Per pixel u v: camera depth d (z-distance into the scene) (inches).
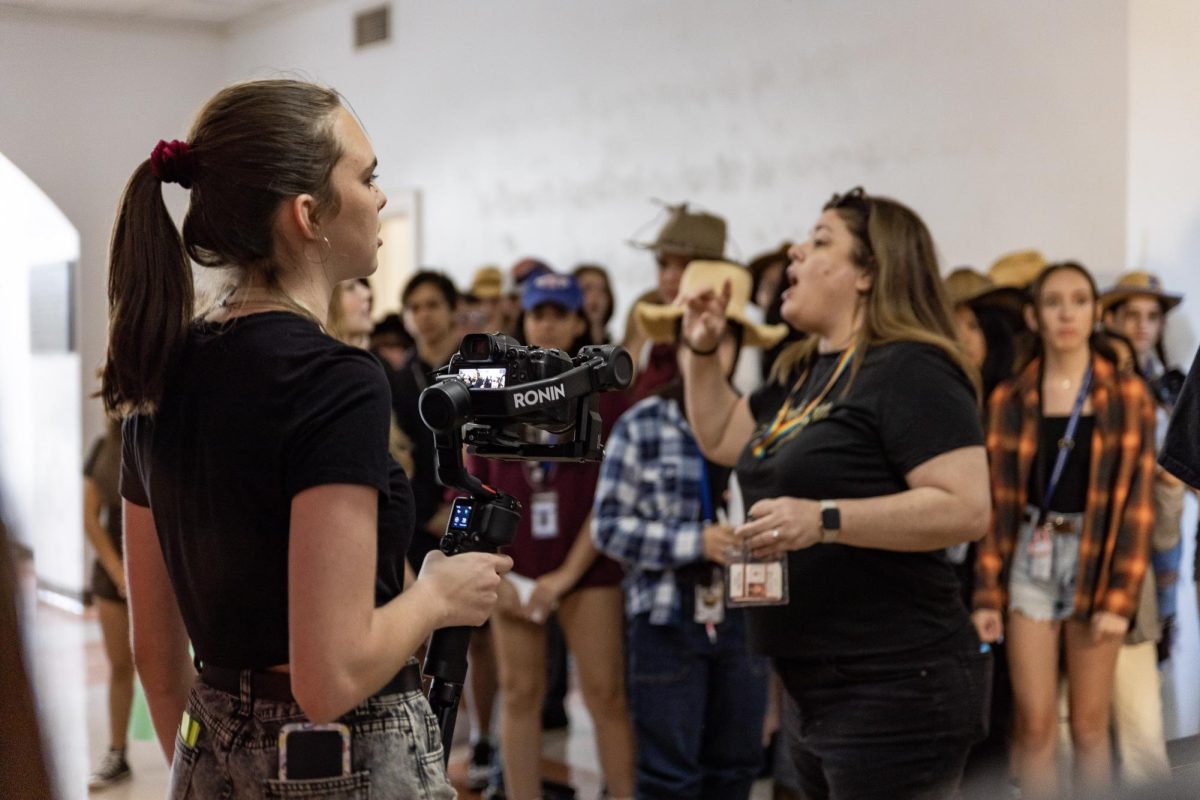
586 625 132.3
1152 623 126.1
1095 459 125.5
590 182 270.7
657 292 168.2
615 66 263.0
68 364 93.8
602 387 56.9
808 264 86.6
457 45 291.7
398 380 156.2
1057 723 127.8
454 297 189.6
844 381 83.7
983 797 115.2
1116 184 176.7
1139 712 125.0
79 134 95.0
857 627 80.0
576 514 133.0
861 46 214.2
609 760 132.7
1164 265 169.3
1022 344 133.4
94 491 137.3
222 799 50.6
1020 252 175.6
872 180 213.5
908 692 79.1
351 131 53.0
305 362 48.3
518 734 134.0
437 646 54.3
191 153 51.1
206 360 50.5
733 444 99.2
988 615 126.2
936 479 77.9
